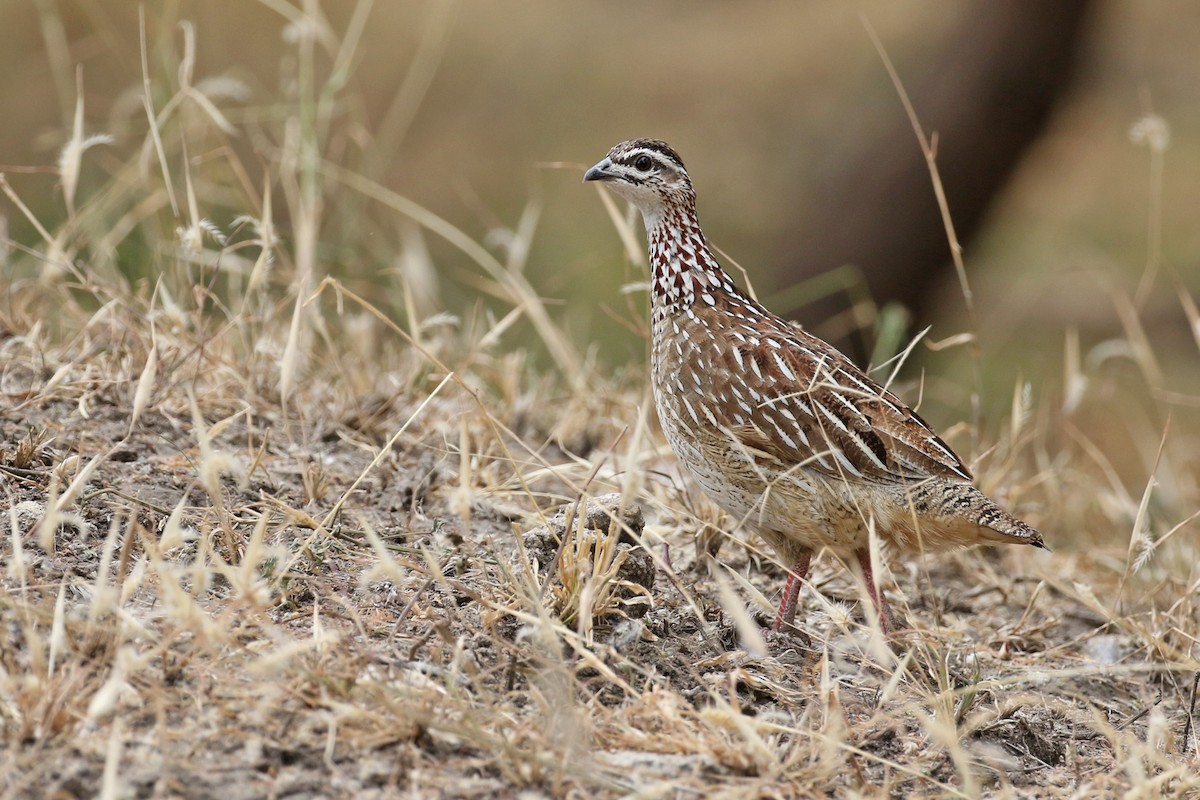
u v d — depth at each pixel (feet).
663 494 32.83
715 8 107.34
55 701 19.44
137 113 73.05
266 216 33.91
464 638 23.73
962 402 68.13
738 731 22.02
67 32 85.81
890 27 95.86
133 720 20.01
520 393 40.11
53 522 21.74
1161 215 90.48
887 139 69.00
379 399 34.78
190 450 30.55
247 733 20.11
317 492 29.73
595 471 27.12
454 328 46.93
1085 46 65.67
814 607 30.01
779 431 28.22
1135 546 31.65
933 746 23.41
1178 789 22.30
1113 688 29.35
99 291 34.42
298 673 21.35
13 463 27.89
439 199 84.48
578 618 24.16
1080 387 40.96
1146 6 105.40
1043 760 24.49
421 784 19.79
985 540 27.81
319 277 41.88
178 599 20.25
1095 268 83.51
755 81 97.50
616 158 31.42
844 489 27.84
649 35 103.35
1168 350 77.00
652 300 31.71
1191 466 59.16
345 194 52.19
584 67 98.84
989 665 29.04
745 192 87.35
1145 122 39.09
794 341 29.86
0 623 21.77
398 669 22.21
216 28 88.63
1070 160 93.56
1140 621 32.96
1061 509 40.27
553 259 79.46
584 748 20.84
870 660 26.63
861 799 20.93
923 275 71.00
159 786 18.76
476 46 98.63
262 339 33.53
